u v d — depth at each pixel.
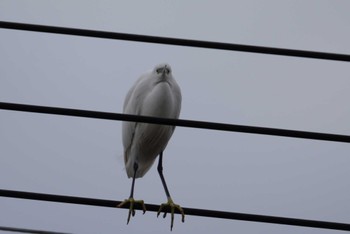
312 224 9.05
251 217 9.14
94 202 9.23
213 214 9.27
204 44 9.26
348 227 9.01
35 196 9.10
